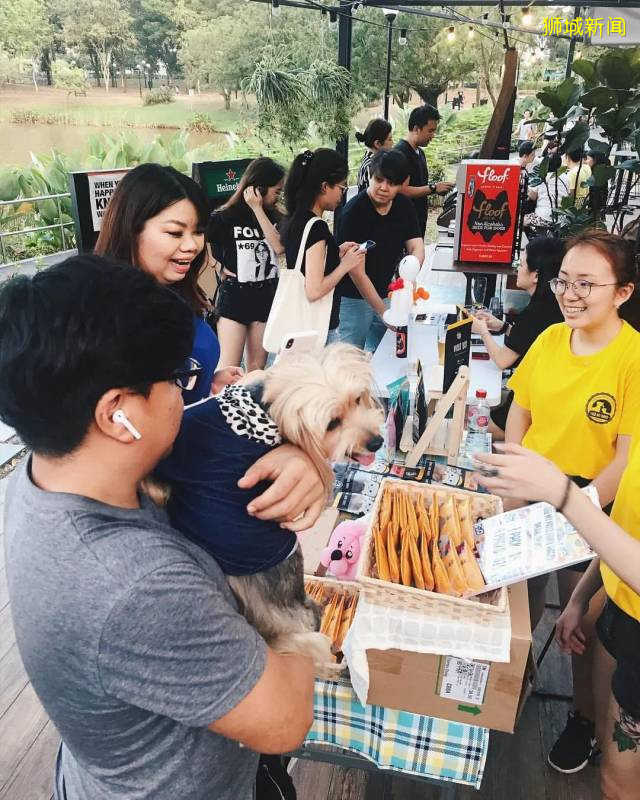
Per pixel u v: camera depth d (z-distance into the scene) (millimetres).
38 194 7566
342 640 1520
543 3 6227
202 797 809
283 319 2990
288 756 1622
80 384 625
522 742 2160
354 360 992
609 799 1515
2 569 2885
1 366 624
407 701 1452
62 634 637
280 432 906
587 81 5320
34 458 730
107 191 3727
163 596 636
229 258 3682
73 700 678
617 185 6480
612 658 1565
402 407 2297
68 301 620
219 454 883
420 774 1534
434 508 1647
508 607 1362
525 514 1489
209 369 1809
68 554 644
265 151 7848
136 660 636
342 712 1531
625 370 1773
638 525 1382
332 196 3000
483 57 13727
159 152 8422
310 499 890
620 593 1391
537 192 6598
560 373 1901
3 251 6844
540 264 2656
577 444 1881
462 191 3312
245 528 865
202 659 659
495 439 2852
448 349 2172
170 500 879
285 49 8742
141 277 683
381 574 1431
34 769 2082
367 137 5238
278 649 936
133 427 671
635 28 6242
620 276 1736
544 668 2436
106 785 768
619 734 1442
